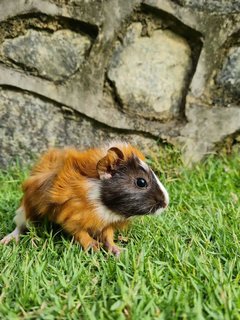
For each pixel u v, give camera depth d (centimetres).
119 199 46
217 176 66
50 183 48
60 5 63
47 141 67
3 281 42
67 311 37
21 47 64
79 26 64
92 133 68
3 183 65
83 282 41
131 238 50
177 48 68
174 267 44
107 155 46
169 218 54
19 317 37
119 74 67
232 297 38
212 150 70
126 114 68
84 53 65
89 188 47
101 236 49
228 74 69
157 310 36
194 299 37
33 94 65
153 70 68
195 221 53
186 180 65
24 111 66
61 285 41
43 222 51
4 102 65
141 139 69
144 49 67
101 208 47
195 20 66
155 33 67
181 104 69
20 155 67
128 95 68
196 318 35
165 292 39
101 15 64
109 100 67
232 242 48
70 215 47
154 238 48
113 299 39
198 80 68
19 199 59
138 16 65
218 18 66
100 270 43
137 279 40
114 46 66
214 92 69
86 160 48
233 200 59
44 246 47
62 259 45
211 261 44
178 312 36
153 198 47
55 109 66
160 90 68
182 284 40
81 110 66
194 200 59
